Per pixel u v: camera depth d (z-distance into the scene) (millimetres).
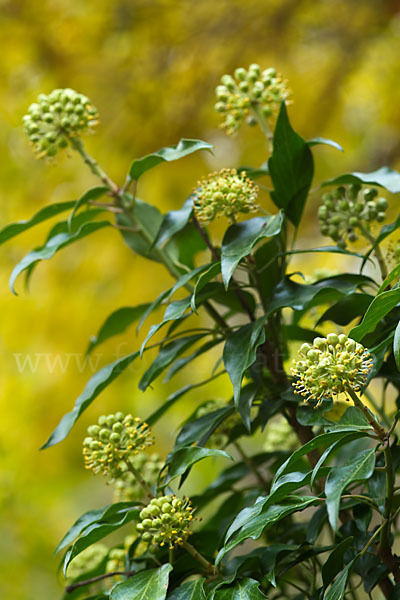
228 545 839
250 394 907
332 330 1007
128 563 916
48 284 1775
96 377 921
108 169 1889
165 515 867
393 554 874
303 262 1772
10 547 1803
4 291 1764
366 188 946
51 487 1872
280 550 879
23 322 1761
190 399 1716
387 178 924
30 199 1861
